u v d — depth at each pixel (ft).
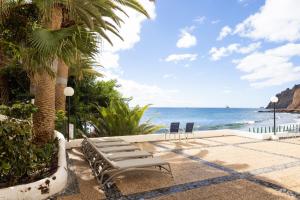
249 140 35.70
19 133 15.06
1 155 13.98
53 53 17.65
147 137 34.94
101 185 15.66
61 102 35.19
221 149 28.68
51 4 19.45
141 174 18.28
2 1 21.29
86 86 50.88
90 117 43.68
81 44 22.31
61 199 13.83
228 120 206.18
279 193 14.60
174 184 16.22
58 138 24.90
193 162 22.20
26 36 23.13
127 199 13.83
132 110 42.42
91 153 22.43
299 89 341.62
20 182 14.52
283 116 242.99
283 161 22.54
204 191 14.97
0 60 33.83
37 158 16.79
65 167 17.35
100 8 26.17
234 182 16.61
